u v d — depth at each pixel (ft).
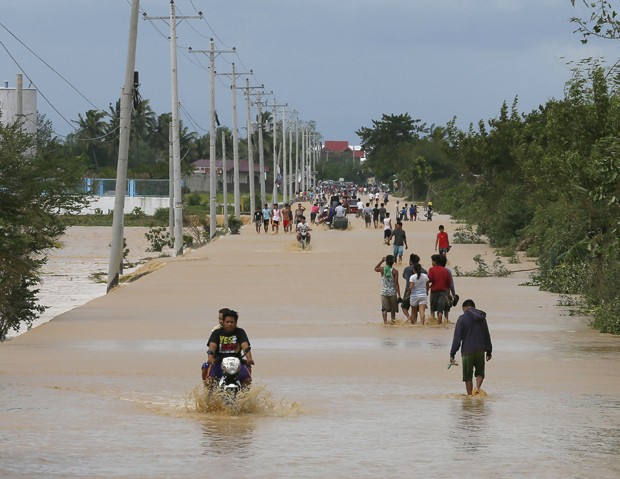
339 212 495.82
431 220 575.38
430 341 153.28
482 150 383.04
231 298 224.94
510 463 70.95
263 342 152.46
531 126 381.81
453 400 100.53
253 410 92.58
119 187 257.96
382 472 68.18
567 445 77.36
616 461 71.67
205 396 92.53
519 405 97.19
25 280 199.31
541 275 255.09
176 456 72.59
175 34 367.04
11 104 409.28
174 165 359.66
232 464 70.23
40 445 75.56
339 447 76.48
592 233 216.13
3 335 181.27
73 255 418.10
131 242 485.56
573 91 219.61
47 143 200.95
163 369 123.24
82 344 151.12
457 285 253.24
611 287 192.54
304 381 113.70
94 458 71.41
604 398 101.81
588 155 213.05
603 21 138.00
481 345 104.53
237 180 618.85
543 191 272.72
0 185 183.32
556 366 127.24
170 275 279.28
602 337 159.02
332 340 154.71
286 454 73.82
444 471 68.54
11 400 97.45
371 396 102.94
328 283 256.73
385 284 177.27
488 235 403.34
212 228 467.11
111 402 96.99
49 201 188.75
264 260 323.98
